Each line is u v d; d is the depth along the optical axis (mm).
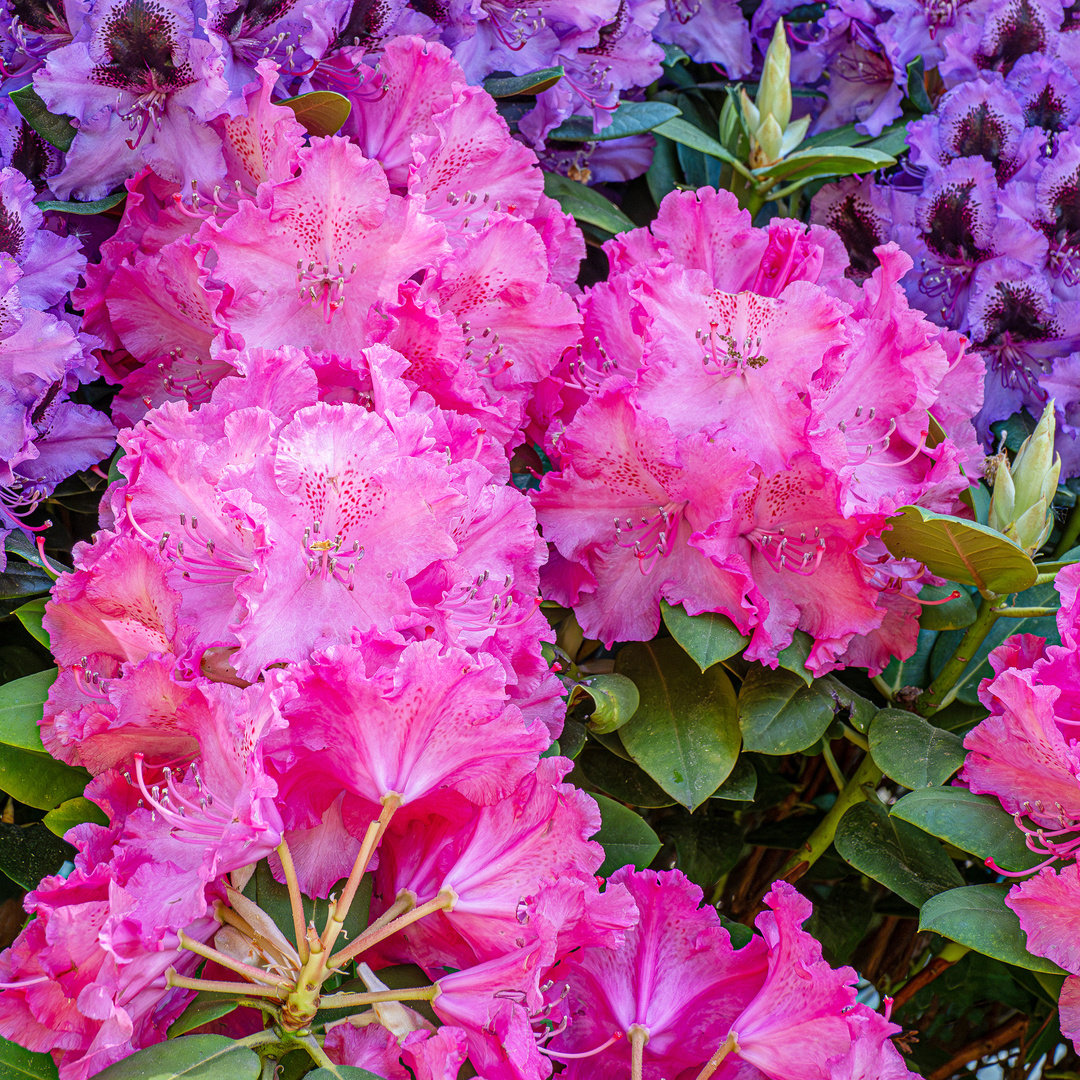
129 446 824
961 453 922
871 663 940
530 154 914
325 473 807
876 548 925
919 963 1107
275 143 882
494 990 812
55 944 771
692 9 1082
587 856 831
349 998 803
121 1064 781
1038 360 1002
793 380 888
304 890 829
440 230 864
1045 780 870
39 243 891
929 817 885
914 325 915
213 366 919
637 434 889
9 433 882
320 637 801
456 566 825
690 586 907
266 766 798
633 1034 857
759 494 896
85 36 881
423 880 836
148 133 896
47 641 867
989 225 989
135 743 821
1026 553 900
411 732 803
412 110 909
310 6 895
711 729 923
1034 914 852
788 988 857
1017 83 1008
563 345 911
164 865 793
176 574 816
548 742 813
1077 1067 1023
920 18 1041
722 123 1061
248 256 871
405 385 847
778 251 942
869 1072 853
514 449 939
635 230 955
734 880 1100
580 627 932
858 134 1072
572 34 989
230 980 818
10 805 952
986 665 992
